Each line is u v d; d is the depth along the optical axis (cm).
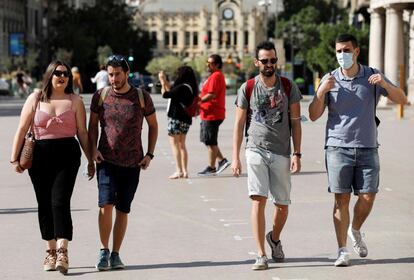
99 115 2641
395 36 12456
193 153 6181
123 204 2641
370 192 2673
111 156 2617
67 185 2591
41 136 2592
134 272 2598
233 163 2675
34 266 2681
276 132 2648
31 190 4353
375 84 2661
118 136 2614
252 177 2634
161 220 3488
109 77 2620
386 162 5578
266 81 2655
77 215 3609
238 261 2736
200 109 4928
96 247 2956
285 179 2673
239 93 2680
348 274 2550
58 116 2592
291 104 2667
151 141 2692
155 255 2833
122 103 2620
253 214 2636
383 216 3553
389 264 2677
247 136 2683
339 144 2664
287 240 3061
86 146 2645
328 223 3397
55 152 2589
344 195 2681
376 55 13700
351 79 2664
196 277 2528
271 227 3300
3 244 3016
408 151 6300
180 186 4481
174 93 4738
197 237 3133
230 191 4300
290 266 2662
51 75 2612
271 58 2622
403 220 3462
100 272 2600
